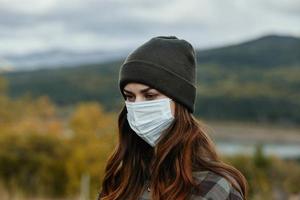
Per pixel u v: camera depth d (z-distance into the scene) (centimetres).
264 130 17725
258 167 2877
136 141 315
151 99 294
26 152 2733
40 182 2523
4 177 2603
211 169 281
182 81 294
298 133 17562
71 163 2578
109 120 3153
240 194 279
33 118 4847
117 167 319
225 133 16438
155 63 291
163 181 286
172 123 294
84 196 1548
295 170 2986
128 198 306
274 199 2153
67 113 6538
